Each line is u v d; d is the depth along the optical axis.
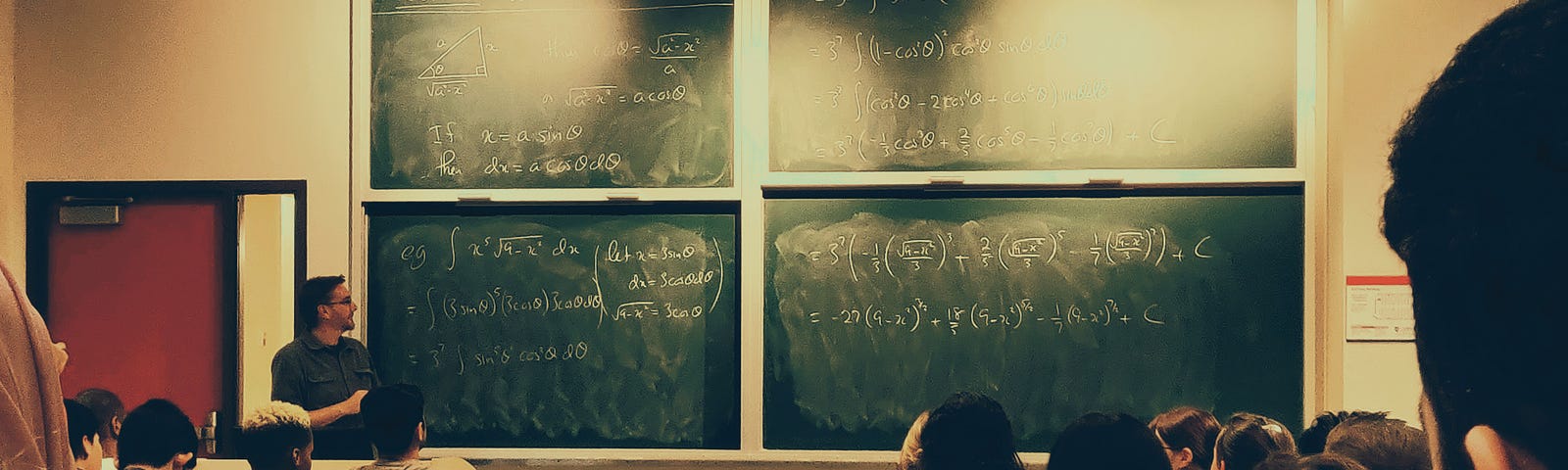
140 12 4.52
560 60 4.44
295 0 4.48
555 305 4.46
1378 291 3.99
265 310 6.13
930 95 4.33
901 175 4.33
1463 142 0.26
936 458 1.99
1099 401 4.29
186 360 4.52
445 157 4.46
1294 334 4.23
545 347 4.46
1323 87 4.17
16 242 4.54
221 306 4.51
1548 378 0.25
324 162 4.48
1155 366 4.28
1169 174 4.25
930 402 4.35
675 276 4.43
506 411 4.46
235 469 3.77
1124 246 4.30
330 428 3.91
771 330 4.39
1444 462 0.28
